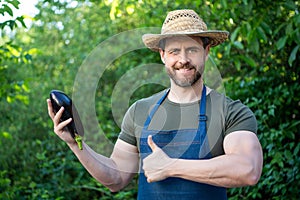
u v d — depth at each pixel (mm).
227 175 2246
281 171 4559
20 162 6129
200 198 2469
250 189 4812
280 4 4340
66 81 6668
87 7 6891
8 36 7062
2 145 6047
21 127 6289
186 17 2508
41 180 5957
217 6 4668
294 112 4762
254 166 2268
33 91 6477
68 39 7062
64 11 6871
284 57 4875
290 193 4594
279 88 4695
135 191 5625
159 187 2520
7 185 5230
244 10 4328
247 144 2330
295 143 4738
